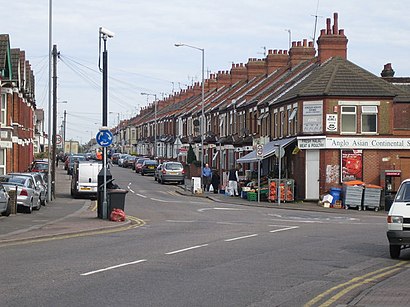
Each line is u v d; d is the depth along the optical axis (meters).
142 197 45.44
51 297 10.72
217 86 83.94
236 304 10.45
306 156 42.75
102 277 12.80
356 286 12.52
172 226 25.12
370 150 42.19
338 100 42.09
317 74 45.62
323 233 22.98
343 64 45.50
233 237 20.98
